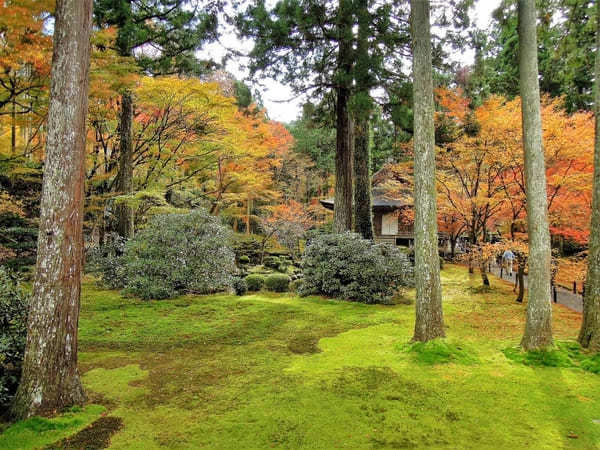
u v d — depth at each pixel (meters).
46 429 3.15
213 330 6.53
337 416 3.48
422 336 5.37
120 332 6.32
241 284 10.16
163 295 8.95
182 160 14.49
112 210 13.48
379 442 3.04
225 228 10.54
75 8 3.42
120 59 7.70
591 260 5.05
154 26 11.73
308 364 4.89
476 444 3.01
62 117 3.37
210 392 4.01
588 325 5.05
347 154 11.42
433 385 4.19
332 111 12.45
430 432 3.20
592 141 7.56
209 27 9.87
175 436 3.12
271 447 2.96
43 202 3.38
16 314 3.71
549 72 11.20
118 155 13.49
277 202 23.84
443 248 21.56
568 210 8.71
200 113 11.97
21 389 3.34
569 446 2.99
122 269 9.87
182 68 11.76
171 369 4.71
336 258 9.48
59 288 3.41
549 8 7.31
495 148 8.86
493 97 9.05
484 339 6.03
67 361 3.51
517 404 3.74
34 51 5.84
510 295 10.25
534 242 5.14
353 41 9.54
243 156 15.35
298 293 9.91
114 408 3.62
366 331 6.53
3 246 11.05
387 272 9.10
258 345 5.74
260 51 9.75
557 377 4.42
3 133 9.99
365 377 4.42
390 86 9.89
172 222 9.66
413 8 5.39
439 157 10.67
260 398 3.86
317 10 9.34
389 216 21.50
